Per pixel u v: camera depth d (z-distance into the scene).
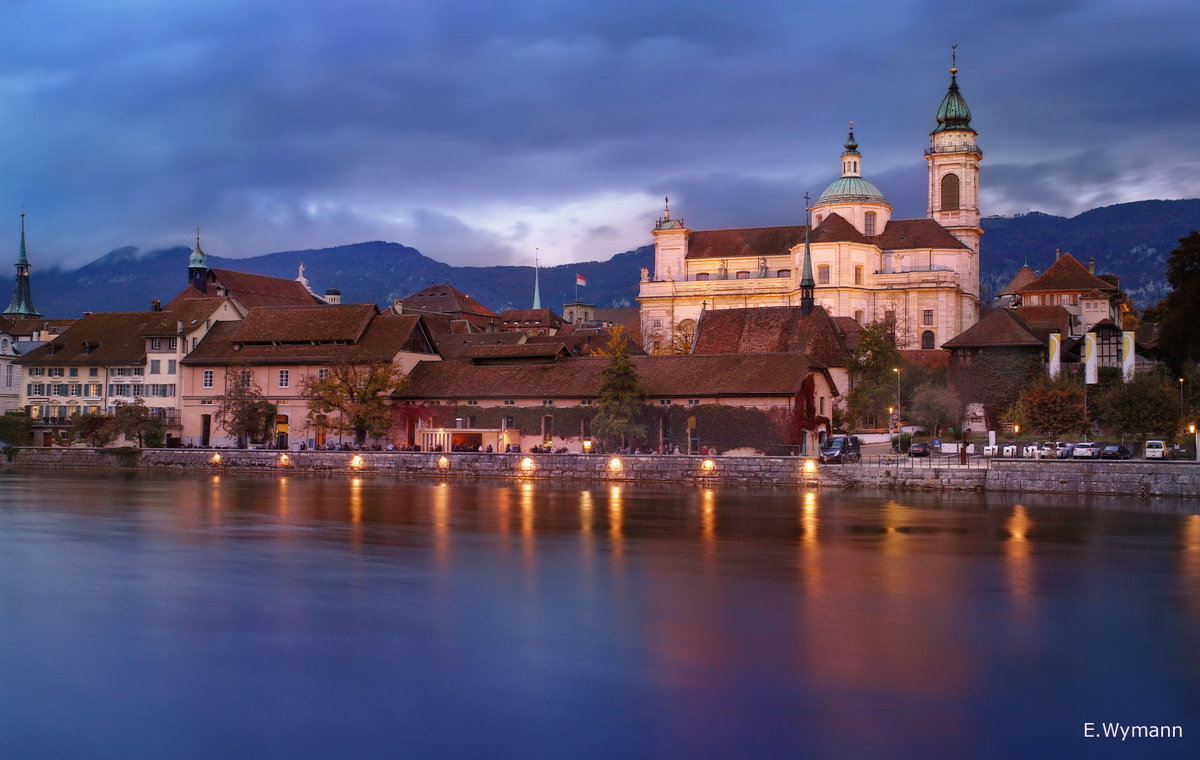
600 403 110.06
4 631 38.66
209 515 71.69
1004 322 128.00
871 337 135.88
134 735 28.86
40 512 73.75
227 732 29.06
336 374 119.75
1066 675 33.50
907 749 27.86
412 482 100.81
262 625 39.31
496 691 31.97
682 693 31.78
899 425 126.75
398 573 49.19
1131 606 42.38
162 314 145.25
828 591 44.97
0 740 28.56
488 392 118.50
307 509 75.31
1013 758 27.33
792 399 104.06
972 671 33.84
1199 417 101.06
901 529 63.72
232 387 128.38
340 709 30.62
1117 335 129.50
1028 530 63.03
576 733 28.84
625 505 77.81
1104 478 82.00
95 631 38.66
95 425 130.12
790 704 30.92
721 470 95.50
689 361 113.25
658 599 43.44
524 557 53.53
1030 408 108.56
